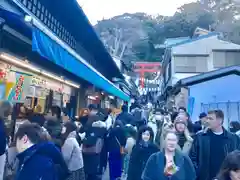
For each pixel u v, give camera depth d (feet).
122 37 182.19
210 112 11.56
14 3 11.03
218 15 145.18
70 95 31.35
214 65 67.31
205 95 35.47
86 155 17.17
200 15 157.99
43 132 8.29
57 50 13.52
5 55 13.89
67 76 26.99
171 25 173.47
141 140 14.06
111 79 63.62
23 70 17.24
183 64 68.64
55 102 24.57
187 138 13.02
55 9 23.29
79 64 18.49
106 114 24.32
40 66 19.89
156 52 180.86
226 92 34.94
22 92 16.05
